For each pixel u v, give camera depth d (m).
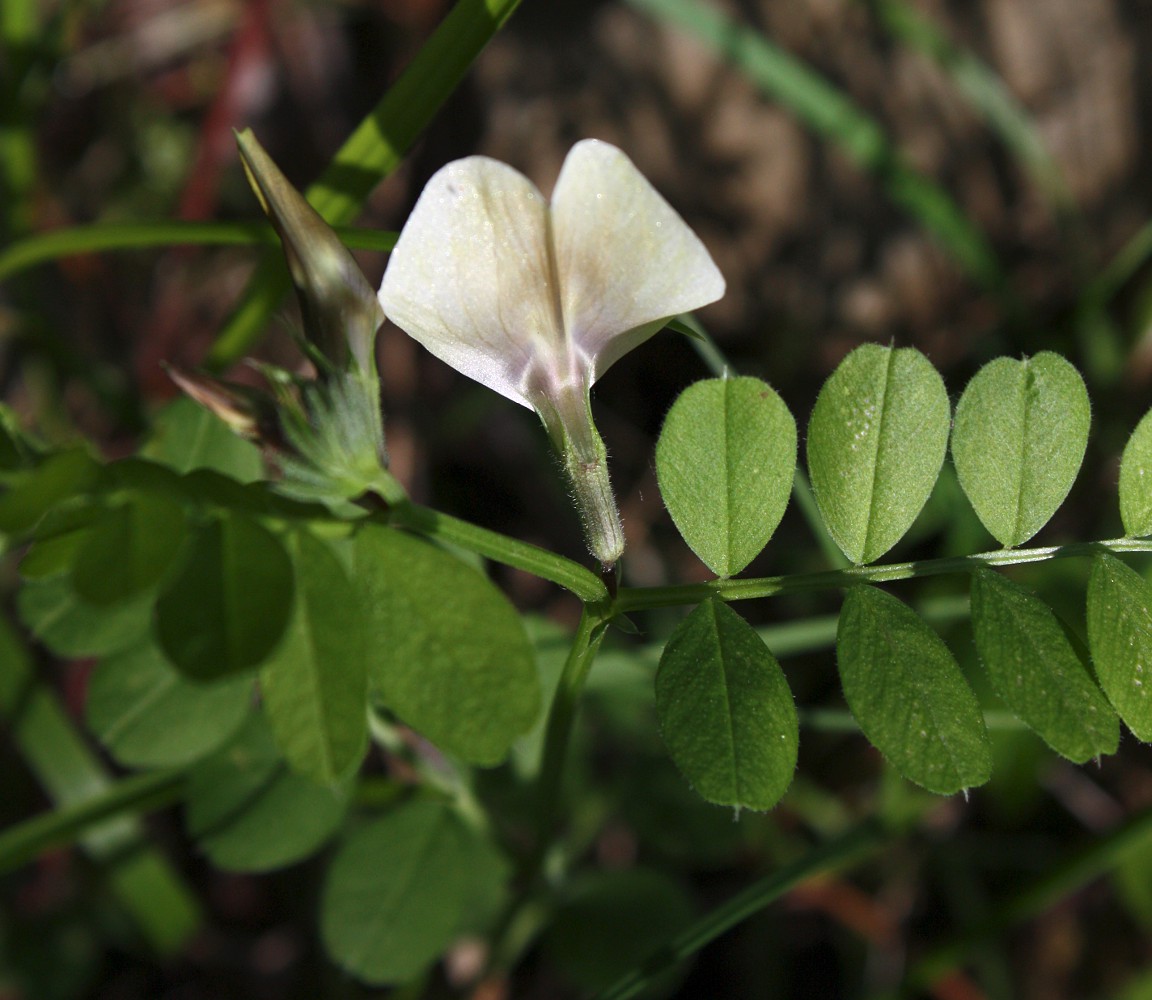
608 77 0.28
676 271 0.13
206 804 0.17
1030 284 0.29
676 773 0.22
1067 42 0.29
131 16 0.30
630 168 0.13
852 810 0.24
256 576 0.12
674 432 0.14
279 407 0.13
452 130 0.29
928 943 0.24
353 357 0.13
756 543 0.14
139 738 0.16
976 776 0.13
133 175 0.29
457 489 0.27
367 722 0.12
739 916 0.18
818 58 0.28
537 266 0.13
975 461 0.14
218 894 0.24
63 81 0.29
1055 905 0.24
